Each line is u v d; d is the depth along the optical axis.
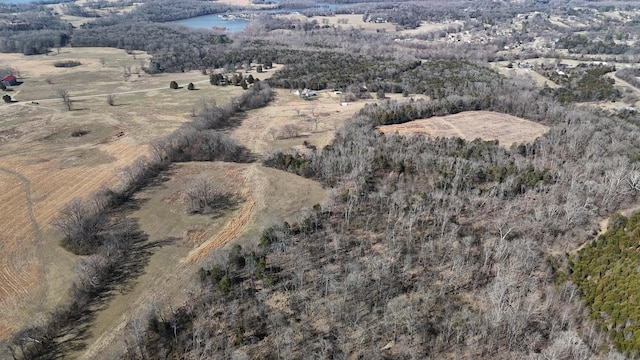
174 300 83.12
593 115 162.25
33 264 91.94
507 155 133.12
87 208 108.06
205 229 105.19
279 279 86.56
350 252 94.56
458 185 115.50
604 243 94.00
